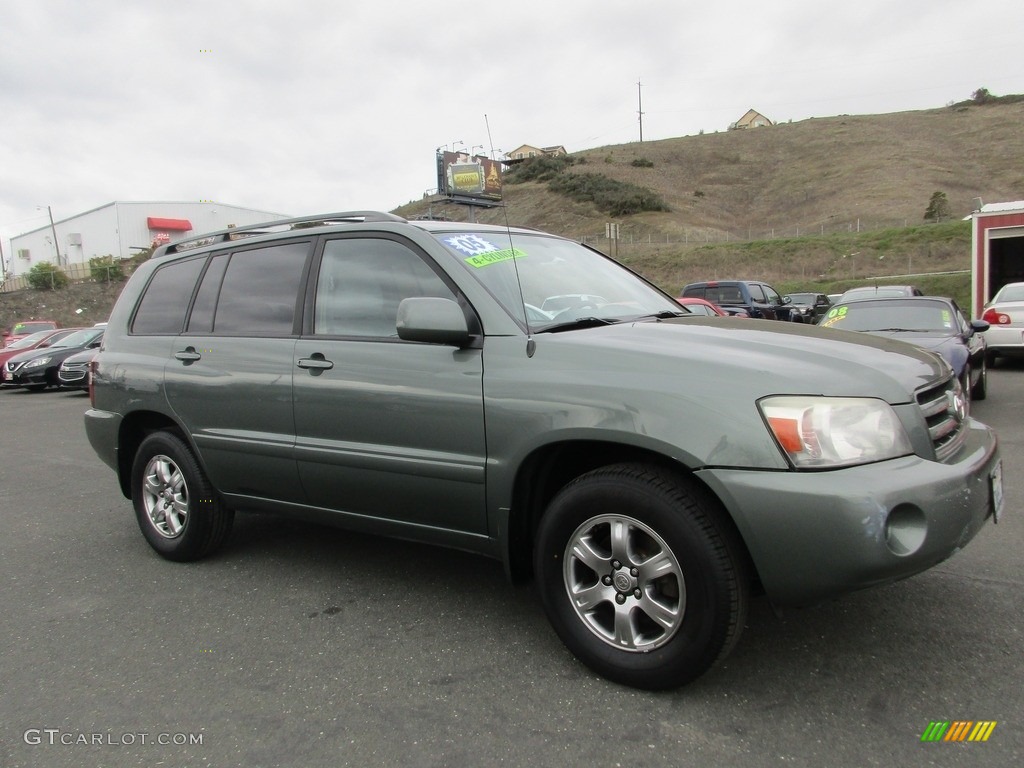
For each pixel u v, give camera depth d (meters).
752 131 104.88
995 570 3.68
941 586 3.50
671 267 47.69
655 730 2.45
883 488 2.31
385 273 3.46
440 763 2.33
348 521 3.58
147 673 3.01
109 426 4.55
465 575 3.97
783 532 2.34
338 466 3.43
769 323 3.37
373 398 3.27
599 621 2.81
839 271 41.81
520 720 2.55
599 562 2.74
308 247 3.81
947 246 40.94
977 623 3.12
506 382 2.89
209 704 2.75
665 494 2.54
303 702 2.73
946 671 2.75
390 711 2.65
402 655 3.07
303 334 3.66
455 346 3.07
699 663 2.53
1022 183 65.31
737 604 2.47
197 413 4.05
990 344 11.88
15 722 2.67
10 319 38.75
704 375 2.55
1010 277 16.61
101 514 5.58
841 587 2.34
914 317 8.76
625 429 2.57
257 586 3.92
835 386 2.47
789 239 48.00
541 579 2.91
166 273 4.58
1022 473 5.50
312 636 3.28
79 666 3.09
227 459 3.95
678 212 72.31
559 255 3.89
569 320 3.22
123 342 4.59
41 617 3.62
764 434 2.39
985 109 93.56
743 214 75.62
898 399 2.53
